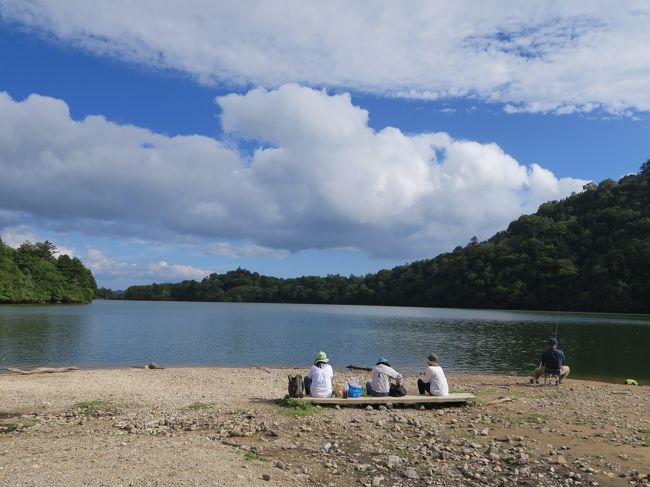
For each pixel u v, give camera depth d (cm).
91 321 6203
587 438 1080
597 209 13725
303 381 1476
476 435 1098
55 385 1802
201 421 1216
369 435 1085
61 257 14212
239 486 750
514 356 3303
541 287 11812
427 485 811
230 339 4328
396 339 4441
